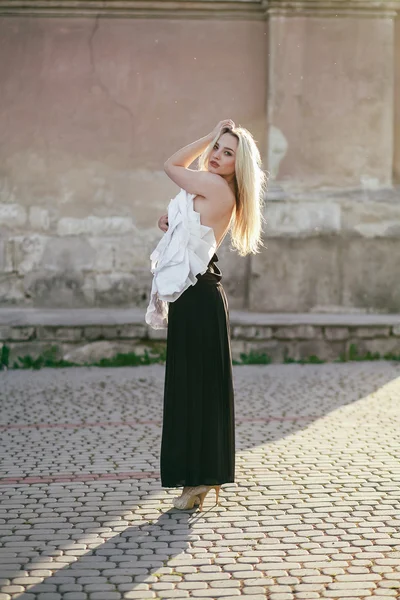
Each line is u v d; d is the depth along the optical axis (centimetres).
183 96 1052
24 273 1045
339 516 459
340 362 952
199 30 1048
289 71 1031
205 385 464
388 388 818
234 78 1052
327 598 354
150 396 788
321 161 1040
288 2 1023
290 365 937
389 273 1032
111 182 1051
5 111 1040
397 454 585
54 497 495
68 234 1046
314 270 1026
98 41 1041
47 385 838
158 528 442
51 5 1030
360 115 1041
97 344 937
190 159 472
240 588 365
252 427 667
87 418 700
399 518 455
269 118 1036
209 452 464
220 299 471
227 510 470
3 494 500
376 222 1030
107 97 1046
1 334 927
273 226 1020
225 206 465
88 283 1049
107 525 446
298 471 545
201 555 404
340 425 673
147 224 1055
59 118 1044
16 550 410
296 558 399
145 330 941
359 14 1031
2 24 1034
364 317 994
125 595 359
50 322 937
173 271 456
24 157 1043
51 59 1040
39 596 358
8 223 1043
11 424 679
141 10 1038
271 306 1025
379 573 381
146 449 603
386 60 1038
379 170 1044
